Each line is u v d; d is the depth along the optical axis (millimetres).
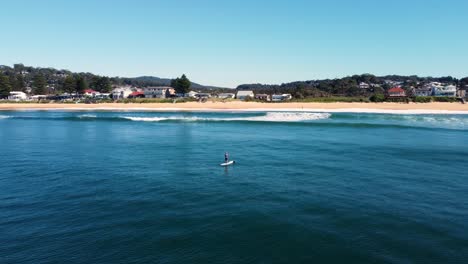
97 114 92875
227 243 14500
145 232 15617
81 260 13297
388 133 52375
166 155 33562
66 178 24938
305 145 40031
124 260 13203
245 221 16812
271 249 13992
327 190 22219
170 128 57969
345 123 66750
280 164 29781
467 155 34438
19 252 14000
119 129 56219
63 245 14531
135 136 47594
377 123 69188
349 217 17500
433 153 35438
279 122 68938
